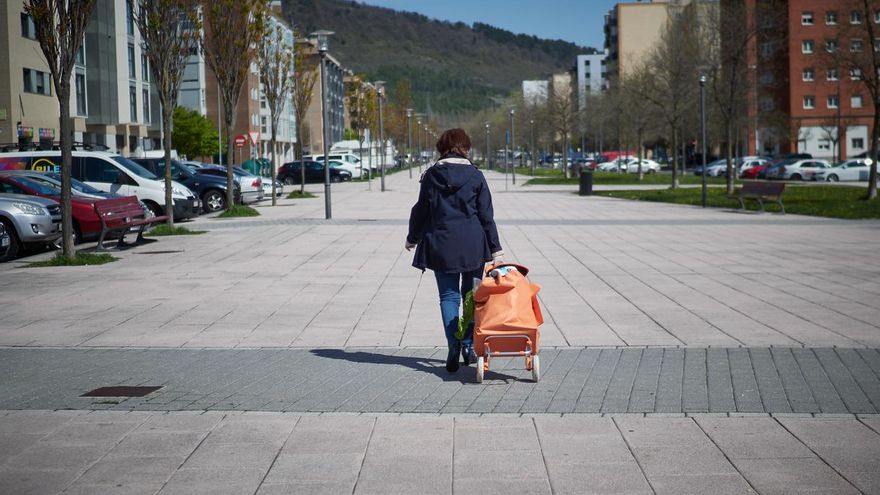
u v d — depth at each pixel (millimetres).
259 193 35500
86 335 8891
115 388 6660
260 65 35281
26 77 43625
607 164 85375
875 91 32031
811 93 84438
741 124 58562
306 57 43781
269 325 9406
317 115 117875
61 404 6191
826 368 7113
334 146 94812
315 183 61906
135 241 19016
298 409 6020
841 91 84312
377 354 7918
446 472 4746
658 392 6379
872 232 20484
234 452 5109
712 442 5211
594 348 8031
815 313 9805
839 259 15109
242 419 5770
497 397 6301
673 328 9000
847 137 85562
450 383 6754
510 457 4973
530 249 17188
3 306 10789
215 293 11758
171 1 21172
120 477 4723
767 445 5145
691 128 61188
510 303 6676
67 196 15398
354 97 87312
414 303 10836
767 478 4609
